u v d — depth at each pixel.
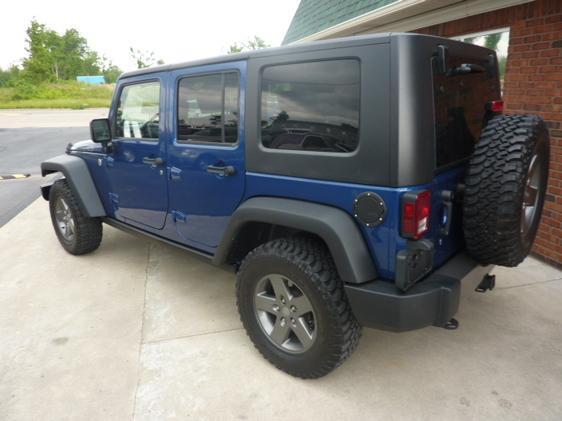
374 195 2.13
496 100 2.99
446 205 2.27
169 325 3.35
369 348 3.00
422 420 2.35
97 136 3.84
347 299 2.34
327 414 2.41
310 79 2.34
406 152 2.04
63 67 69.62
